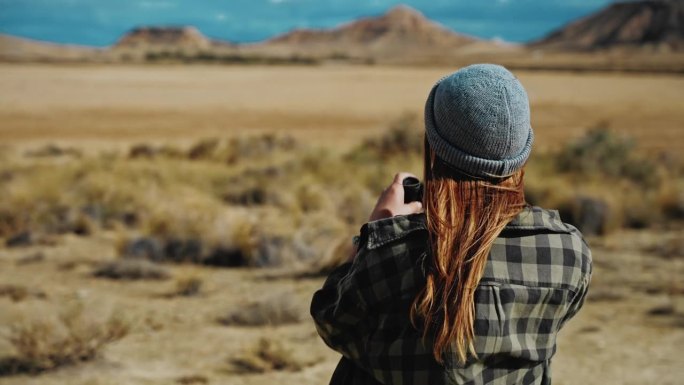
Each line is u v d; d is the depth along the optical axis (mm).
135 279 9008
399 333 1591
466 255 1547
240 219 10984
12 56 171125
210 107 44281
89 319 6301
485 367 1562
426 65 182000
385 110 43312
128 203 14164
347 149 24859
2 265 9773
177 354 6191
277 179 16734
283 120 37719
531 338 1592
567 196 13125
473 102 1566
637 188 16406
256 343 6465
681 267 9828
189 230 10688
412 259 1591
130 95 52281
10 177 18016
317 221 12250
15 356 5895
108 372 5691
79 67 104188
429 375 1552
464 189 1588
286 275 9281
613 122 37312
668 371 5871
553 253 1608
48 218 12594
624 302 8055
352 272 1635
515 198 1621
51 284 8688
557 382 5605
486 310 1547
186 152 24391
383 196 1765
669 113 42938
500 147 1573
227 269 9727
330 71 109438
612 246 11406
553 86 71375
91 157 22031
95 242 11570
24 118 36312
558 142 28797
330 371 5867
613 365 6004
